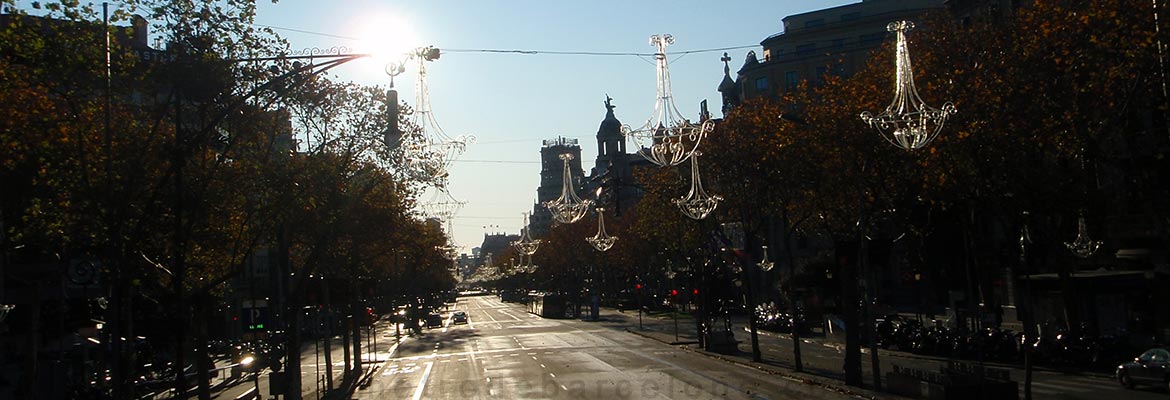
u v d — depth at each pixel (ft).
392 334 300.81
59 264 94.68
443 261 301.84
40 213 67.82
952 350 147.54
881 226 148.46
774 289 275.80
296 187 83.87
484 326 329.11
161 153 67.51
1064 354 122.31
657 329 261.65
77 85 66.54
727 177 138.31
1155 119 84.74
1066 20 83.66
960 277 184.14
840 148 101.09
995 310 159.74
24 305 101.30
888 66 104.58
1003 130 82.53
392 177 98.02
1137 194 85.81
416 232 158.61
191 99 71.20
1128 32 75.77
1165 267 116.26
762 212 144.25
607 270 435.94
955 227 165.99
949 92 86.17
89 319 112.98
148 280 83.97
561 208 141.18
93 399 106.22
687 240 180.04
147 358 133.59
